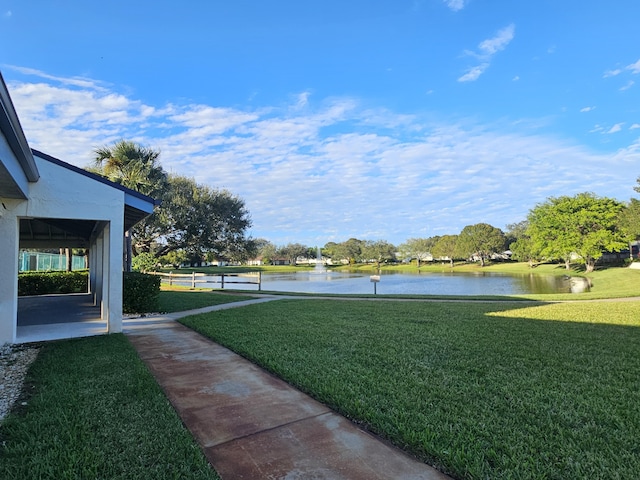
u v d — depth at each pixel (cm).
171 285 2109
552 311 966
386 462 246
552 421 304
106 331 700
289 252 9300
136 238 2441
